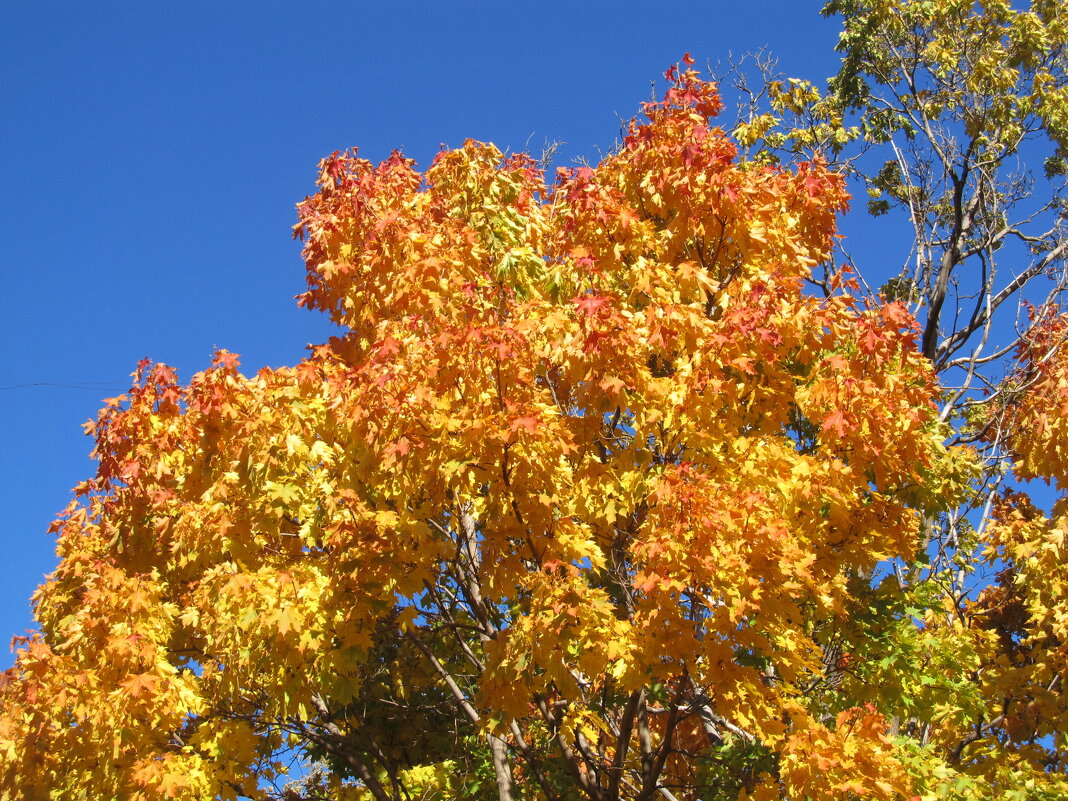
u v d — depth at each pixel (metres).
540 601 6.36
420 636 9.68
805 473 6.96
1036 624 12.07
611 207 7.97
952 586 12.52
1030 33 16.36
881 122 17.20
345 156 9.31
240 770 7.40
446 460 6.73
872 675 8.26
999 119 16.39
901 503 8.51
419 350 7.04
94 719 6.91
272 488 7.27
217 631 7.17
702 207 8.05
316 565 7.34
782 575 6.10
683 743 9.59
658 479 6.59
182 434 8.09
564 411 7.78
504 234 9.24
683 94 8.78
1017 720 10.60
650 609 6.23
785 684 7.02
